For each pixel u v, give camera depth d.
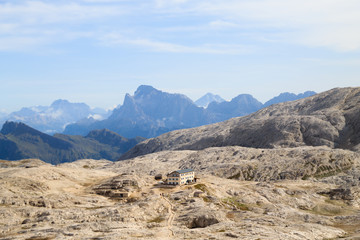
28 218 138.12
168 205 161.12
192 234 118.31
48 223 131.50
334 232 129.12
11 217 135.88
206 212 145.50
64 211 144.25
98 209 151.50
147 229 125.38
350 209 172.88
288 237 115.25
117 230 120.62
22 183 180.75
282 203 179.25
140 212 145.88
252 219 144.88
